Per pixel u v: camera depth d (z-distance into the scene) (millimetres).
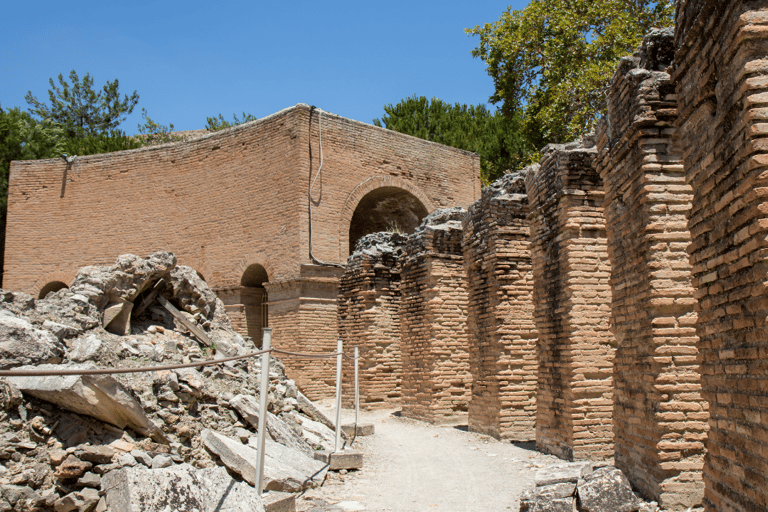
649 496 6457
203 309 11453
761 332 4109
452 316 15086
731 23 4266
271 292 22781
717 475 4840
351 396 18750
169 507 5863
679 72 5246
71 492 6512
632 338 7020
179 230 26109
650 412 6539
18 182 29484
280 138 23375
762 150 3992
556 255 9727
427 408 14836
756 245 4102
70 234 28359
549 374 9945
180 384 8547
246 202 24219
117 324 9594
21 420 6895
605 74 23156
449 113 34531
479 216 13070
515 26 27688
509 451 10680
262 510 6355
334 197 23359
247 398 9227
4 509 6242
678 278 6449
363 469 9648
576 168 9344
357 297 19016
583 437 9000
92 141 34219
